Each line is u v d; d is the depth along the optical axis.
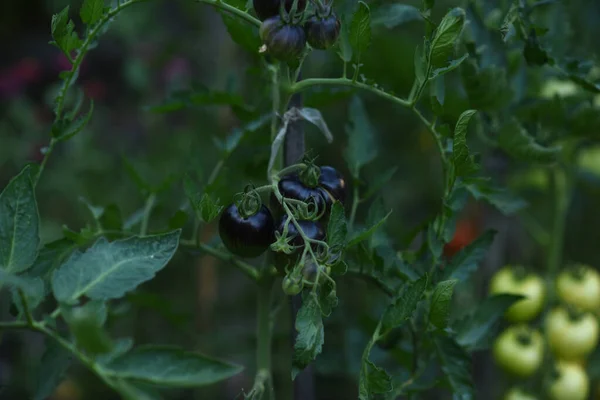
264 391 1.56
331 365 1.83
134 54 3.05
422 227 1.62
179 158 2.64
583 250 2.76
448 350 1.50
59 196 3.09
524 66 1.80
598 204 2.76
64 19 1.41
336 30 1.38
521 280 1.91
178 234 1.36
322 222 1.42
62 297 1.32
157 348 1.31
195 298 2.53
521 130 1.62
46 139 3.14
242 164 1.67
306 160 1.42
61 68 3.49
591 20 2.06
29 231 1.35
